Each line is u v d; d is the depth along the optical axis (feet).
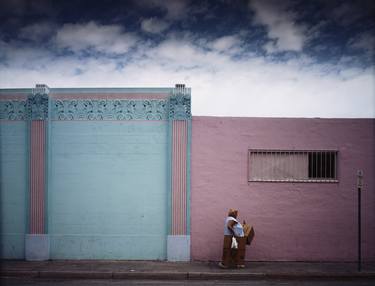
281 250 32.09
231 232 29.35
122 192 32.14
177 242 31.53
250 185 32.24
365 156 32.42
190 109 32.01
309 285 26.27
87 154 32.24
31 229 31.96
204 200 32.09
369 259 32.12
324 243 32.14
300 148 32.40
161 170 32.17
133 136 32.19
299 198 32.27
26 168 32.30
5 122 32.53
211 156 32.27
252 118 32.48
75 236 32.01
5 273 28.12
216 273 27.86
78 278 27.78
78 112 32.37
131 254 31.91
